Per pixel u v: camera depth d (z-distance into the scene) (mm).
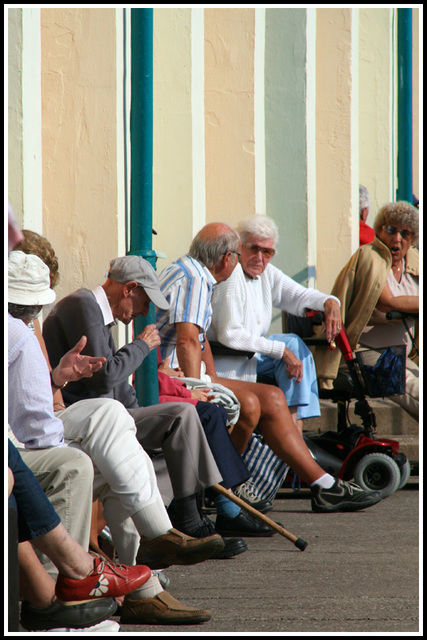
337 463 21203
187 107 24562
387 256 23344
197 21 24812
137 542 12172
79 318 13555
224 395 17109
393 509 20016
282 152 29812
